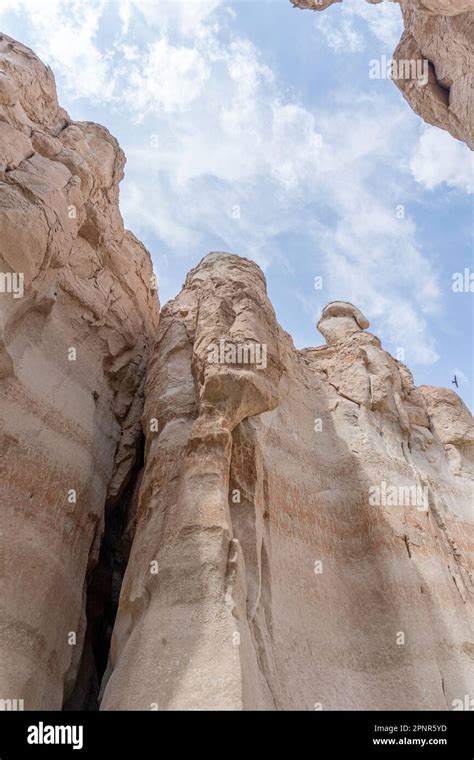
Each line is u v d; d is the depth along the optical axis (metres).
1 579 10.93
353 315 24.48
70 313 16.77
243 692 8.95
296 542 14.12
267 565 12.62
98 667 13.98
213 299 15.67
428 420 21.19
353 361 20.47
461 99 19.20
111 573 15.29
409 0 16.48
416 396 21.94
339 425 18.33
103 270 19.17
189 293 18.55
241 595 10.67
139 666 9.51
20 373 13.75
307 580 13.62
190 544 10.91
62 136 19.28
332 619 13.48
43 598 11.48
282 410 17.27
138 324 19.81
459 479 19.62
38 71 19.36
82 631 12.47
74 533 13.20
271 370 14.09
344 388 19.69
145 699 9.05
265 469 14.70
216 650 9.41
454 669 13.18
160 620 10.02
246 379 13.10
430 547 15.73
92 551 13.82
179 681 9.10
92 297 17.84
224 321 14.96
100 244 19.31
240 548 11.06
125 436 16.66
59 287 16.73
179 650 9.49
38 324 15.08
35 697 10.38
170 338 17.03
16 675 10.14
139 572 11.62
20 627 10.73
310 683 11.76
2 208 12.94
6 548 11.32
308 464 16.66
